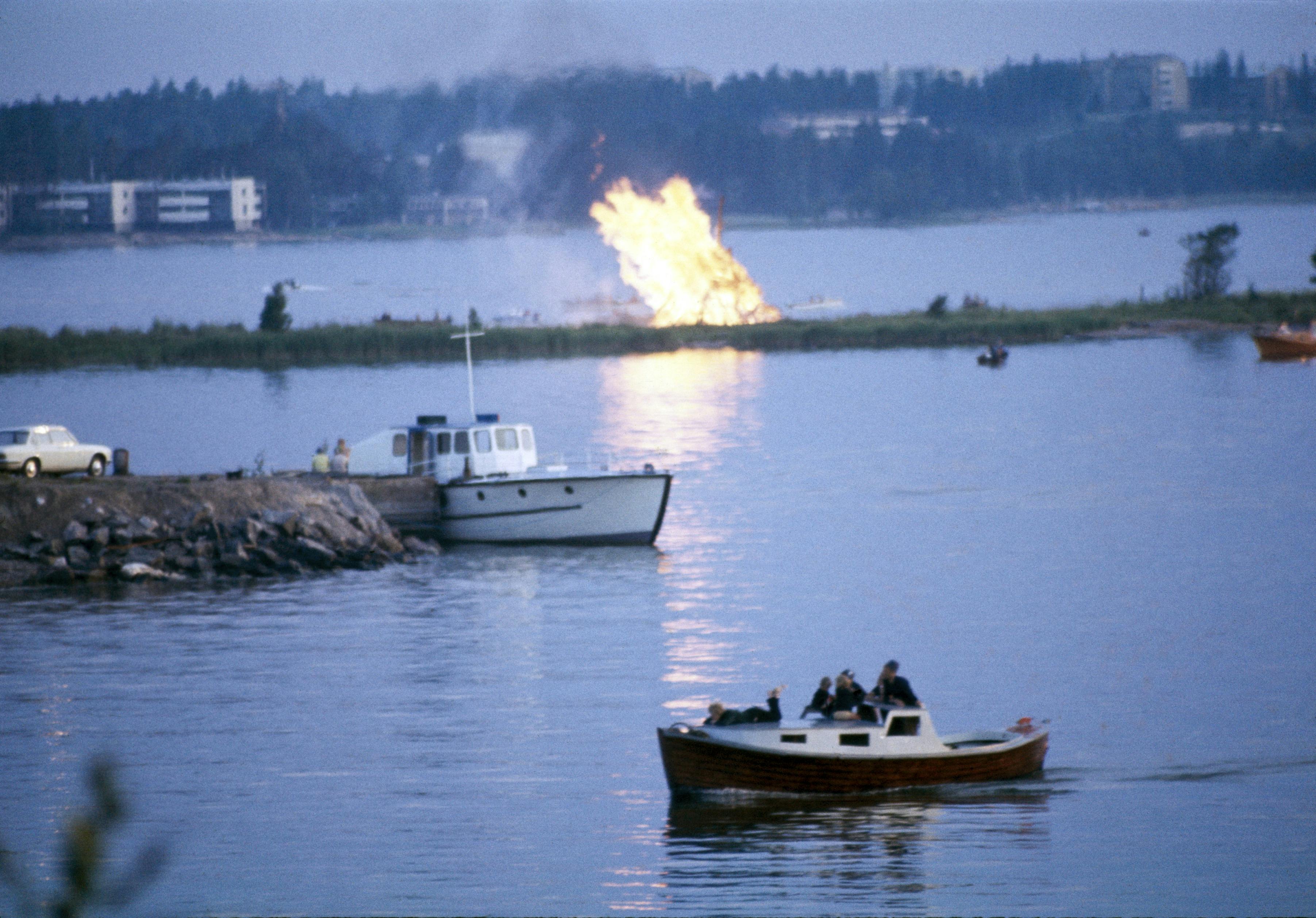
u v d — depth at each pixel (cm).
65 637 18712
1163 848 11631
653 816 12519
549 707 15612
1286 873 11162
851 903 10662
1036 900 10712
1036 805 12725
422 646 18238
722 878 11175
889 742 12938
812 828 12212
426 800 12938
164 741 14638
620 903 10656
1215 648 17712
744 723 13212
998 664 17125
